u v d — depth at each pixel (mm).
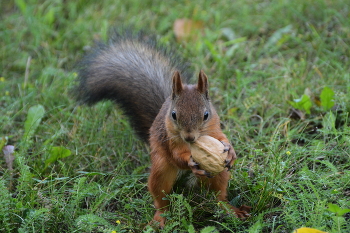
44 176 9930
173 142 8602
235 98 12266
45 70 13070
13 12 16172
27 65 13156
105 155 10750
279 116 11328
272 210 8188
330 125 10070
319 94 11539
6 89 13094
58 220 8320
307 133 10594
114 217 8664
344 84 11617
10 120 11438
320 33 13820
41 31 14828
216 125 8703
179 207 7984
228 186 9227
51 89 12516
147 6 15758
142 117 10539
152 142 9219
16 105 12219
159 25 14812
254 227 7320
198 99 8375
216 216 8133
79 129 11266
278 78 12180
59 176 10008
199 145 8141
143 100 10555
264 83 12477
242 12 14883
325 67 12539
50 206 8719
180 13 15195
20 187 8766
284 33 13953
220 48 13586
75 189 8625
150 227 7809
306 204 7965
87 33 14633
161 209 8891
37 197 9008
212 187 8891
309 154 9477
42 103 12352
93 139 11086
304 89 11719
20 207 8359
